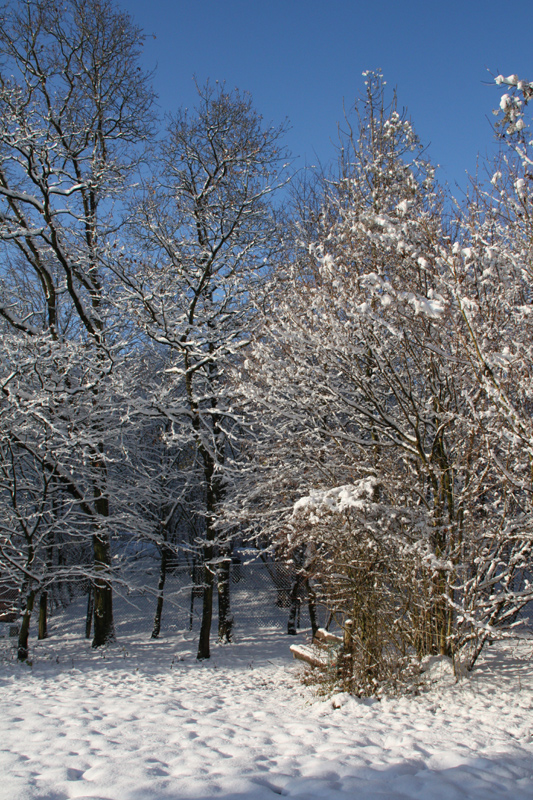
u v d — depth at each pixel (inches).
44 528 476.7
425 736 185.5
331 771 142.6
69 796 119.5
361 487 251.6
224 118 535.2
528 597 267.9
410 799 124.0
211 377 518.0
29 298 620.7
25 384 470.3
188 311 505.4
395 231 270.1
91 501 508.4
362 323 297.7
